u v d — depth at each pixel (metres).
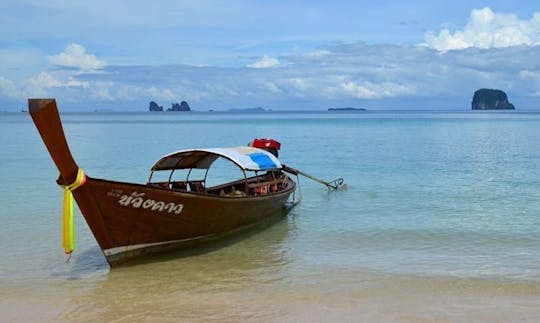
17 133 79.50
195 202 13.45
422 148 47.75
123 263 12.86
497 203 20.95
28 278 12.09
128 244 12.70
